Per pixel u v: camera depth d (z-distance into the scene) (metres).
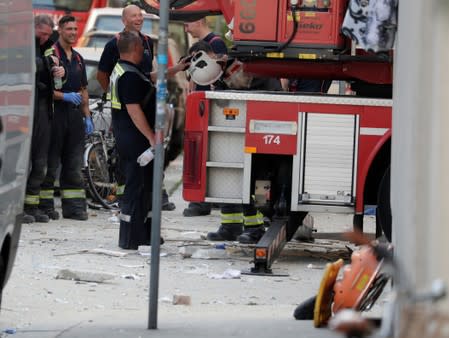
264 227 30.25
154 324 18.73
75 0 67.38
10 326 19.08
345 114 26.97
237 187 27.66
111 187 37.41
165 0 18.62
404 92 15.40
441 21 12.59
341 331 9.05
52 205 34.22
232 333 18.25
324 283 18.11
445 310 9.09
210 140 27.69
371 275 17.44
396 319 10.05
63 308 21.09
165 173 49.03
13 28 17.17
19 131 17.77
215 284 24.38
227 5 30.31
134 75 27.98
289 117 27.12
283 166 27.61
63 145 34.22
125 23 31.16
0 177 16.22
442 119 12.45
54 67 33.12
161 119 18.56
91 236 30.83
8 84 16.75
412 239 12.75
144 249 28.19
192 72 30.28
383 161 27.23
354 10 22.80
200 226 34.03
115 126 28.52
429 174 12.50
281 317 20.19
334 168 27.11
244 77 30.86
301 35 27.88
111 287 23.52
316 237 32.56
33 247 28.28
